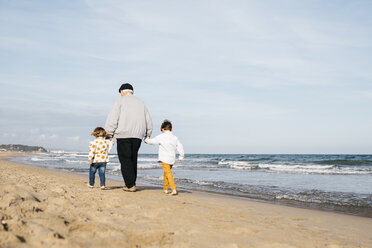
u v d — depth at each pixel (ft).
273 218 12.40
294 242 8.56
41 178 23.89
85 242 6.84
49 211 9.75
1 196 10.51
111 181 29.30
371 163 83.41
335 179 39.17
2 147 417.69
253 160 114.01
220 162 96.07
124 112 16.69
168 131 17.92
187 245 7.52
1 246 5.81
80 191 16.03
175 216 10.98
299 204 19.94
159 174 44.55
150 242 7.54
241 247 7.75
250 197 22.59
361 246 8.71
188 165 78.07
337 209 18.37
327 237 9.57
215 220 10.83
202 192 24.76
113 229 8.30
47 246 6.22
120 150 17.11
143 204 13.08
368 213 17.19
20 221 7.61
